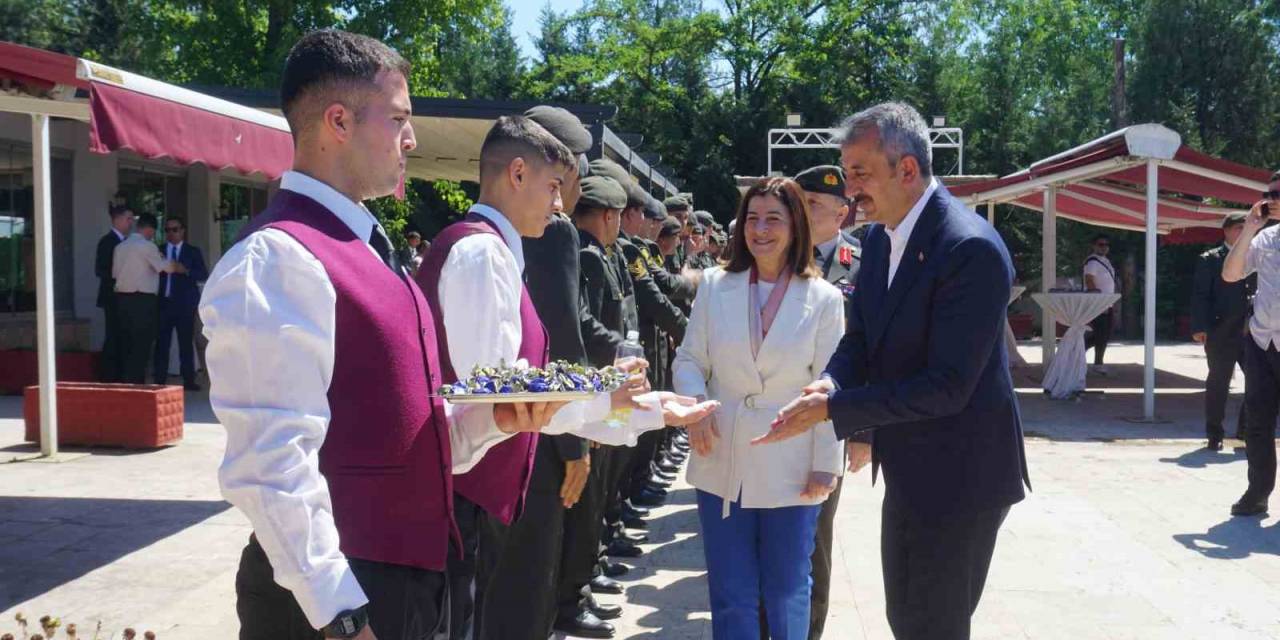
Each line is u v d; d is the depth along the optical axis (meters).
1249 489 6.96
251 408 1.79
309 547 1.78
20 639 4.25
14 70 6.39
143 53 29.67
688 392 3.86
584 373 2.40
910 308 3.02
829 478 3.73
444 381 2.76
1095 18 41.41
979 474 3.01
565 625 4.71
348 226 2.08
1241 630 4.81
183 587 5.13
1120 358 19.97
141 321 12.40
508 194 3.06
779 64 38.09
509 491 2.86
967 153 33.97
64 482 7.45
